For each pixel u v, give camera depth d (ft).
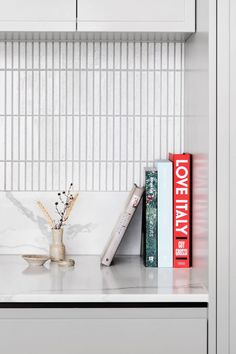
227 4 6.11
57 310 6.02
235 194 6.15
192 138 7.28
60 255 7.55
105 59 7.99
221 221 6.15
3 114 7.98
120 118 8.02
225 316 6.12
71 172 8.01
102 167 8.02
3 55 7.95
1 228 7.93
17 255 7.93
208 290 6.12
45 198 7.95
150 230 7.25
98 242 7.95
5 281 6.50
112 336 6.06
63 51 7.98
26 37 7.62
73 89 8.00
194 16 6.95
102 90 8.01
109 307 6.09
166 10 6.93
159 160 7.73
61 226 7.75
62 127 8.01
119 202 7.96
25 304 6.08
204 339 6.10
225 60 6.12
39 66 7.97
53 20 6.91
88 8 6.91
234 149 6.14
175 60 8.00
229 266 6.15
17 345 6.02
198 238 6.79
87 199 7.95
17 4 6.91
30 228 7.95
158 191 7.21
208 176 6.17
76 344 6.05
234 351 6.13
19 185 8.02
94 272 6.97
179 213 7.23
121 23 6.92
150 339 6.07
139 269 7.15
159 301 6.00
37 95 7.98
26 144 8.00
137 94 8.03
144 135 8.02
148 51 8.00
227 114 6.14
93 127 8.03
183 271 7.06
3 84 7.97
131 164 8.02
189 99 7.55
